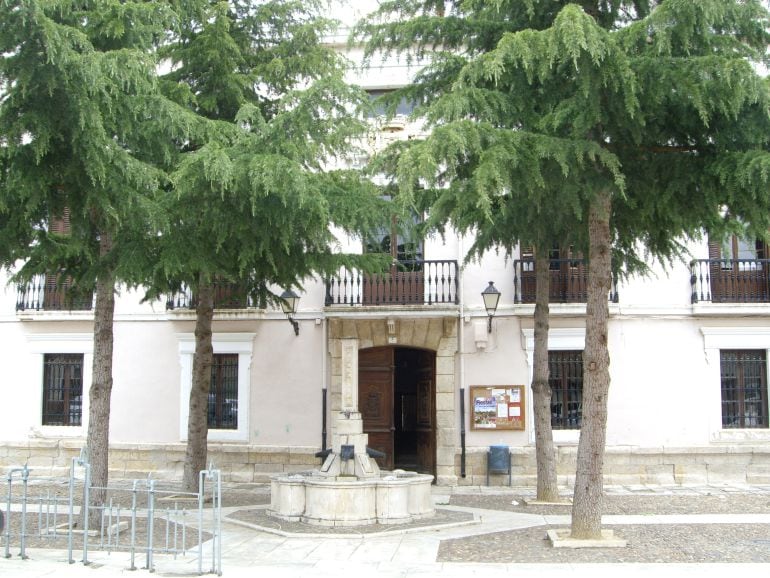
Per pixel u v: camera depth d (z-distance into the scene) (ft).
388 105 38.93
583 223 32.60
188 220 31.24
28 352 55.26
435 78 38.22
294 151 30.73
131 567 25.88
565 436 50.14
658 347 50.57
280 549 29.45
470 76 26.40
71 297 38.14
